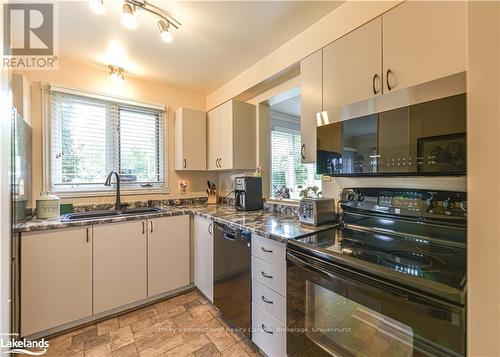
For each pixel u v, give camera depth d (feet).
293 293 4.00
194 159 9.17
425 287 2.40
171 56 6.95
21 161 5.26
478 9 1.52
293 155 11.95
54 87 6.85
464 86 2.95
